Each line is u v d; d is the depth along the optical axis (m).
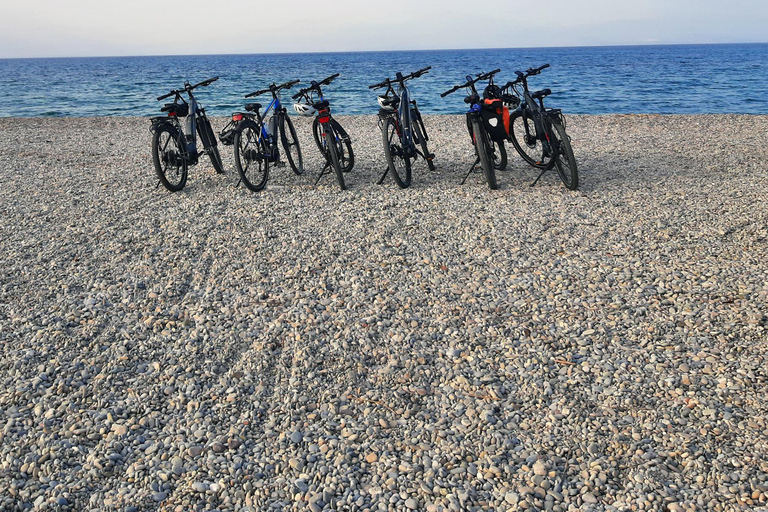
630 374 3.07
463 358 3.30
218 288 4.25
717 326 3.47
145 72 86.38
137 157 9.61
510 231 5.27
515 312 3.79
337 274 4.46
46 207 6.48
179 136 7.11
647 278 4.17
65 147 10.77
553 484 2.37
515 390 3.00
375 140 10.74
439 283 4.25
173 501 2.33
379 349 3.41
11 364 3.30
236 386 3.09
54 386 3.08
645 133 10.42
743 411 2.72
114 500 2.33
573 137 10.21
